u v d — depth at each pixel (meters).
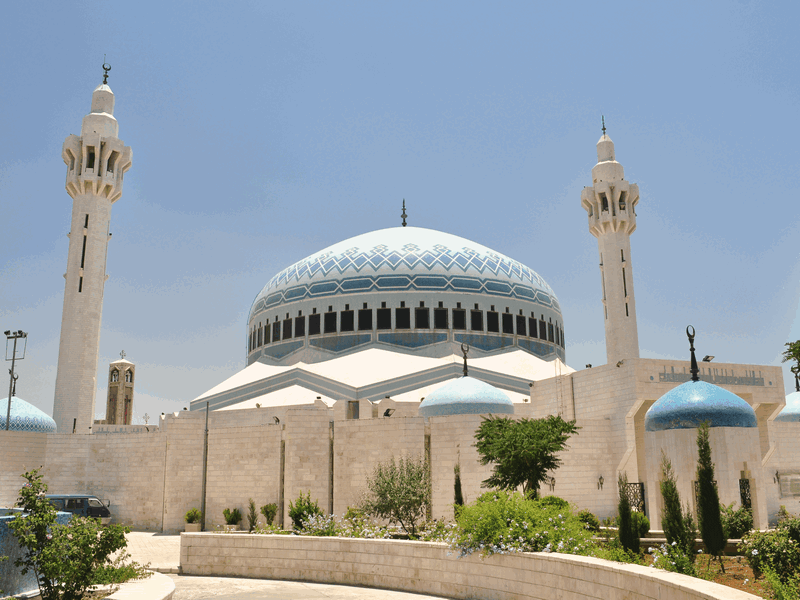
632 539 22.69
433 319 68.12
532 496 30.81
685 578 14.42
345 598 22.14
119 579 21.03
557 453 43.31
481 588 21.20
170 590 20.08
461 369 61.16
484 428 36.56
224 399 66.62
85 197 59.34
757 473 32.41
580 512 37.28
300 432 44.88
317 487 44.34
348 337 68.56
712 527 22.56
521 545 20.41
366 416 50.44
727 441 32.09
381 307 68.56
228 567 27.62
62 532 18.05
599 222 60.78
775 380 46.59
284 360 71.12
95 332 57.94
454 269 70.44
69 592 18.05
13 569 18.39
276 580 26.31
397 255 71.31
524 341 71.00
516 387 61.53
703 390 33.69
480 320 69.12
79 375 56.50
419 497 33.78
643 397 43.38
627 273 60.19
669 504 21.69
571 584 17.88
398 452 42.78
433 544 22.92
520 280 73.56
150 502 49.44
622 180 61.00
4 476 50.12
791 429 47.53
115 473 51.22
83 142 59.66
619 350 58.72
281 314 72.94
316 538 26.22
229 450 47.72
